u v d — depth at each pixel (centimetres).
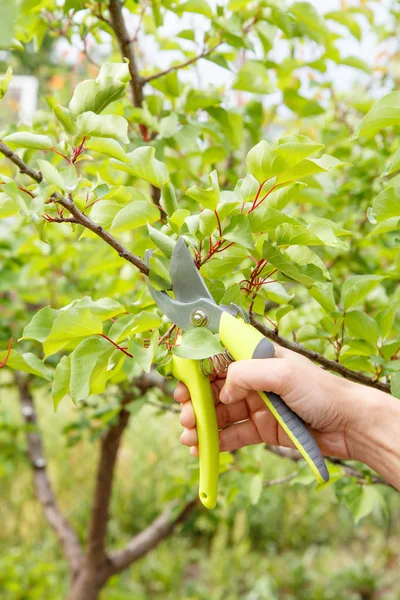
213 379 122
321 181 130
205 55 148
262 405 123
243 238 87
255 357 88
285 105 179
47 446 458
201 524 413
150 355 86
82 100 87
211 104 147
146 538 241
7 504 426
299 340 119
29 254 204
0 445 248
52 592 333
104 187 98
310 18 151
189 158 164
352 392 95
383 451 94
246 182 92
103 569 233
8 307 224
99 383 95
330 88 198
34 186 85
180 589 381
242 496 249
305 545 432
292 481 154
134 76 146
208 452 100
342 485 156
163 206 101
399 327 140
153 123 139
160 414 188
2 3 59
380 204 93
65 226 187
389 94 81
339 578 390
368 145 194
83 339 91
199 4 140
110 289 164
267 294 104
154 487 439
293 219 88
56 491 429
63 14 147
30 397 253
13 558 330
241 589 382
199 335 84
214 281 100
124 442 459
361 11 196
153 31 183
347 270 209
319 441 103
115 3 137
